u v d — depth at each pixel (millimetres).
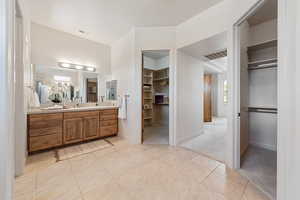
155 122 5312
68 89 3230
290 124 876
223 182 1642
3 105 712
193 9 2271
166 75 4973
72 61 3225
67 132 2730
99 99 3693
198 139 3283
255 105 2867
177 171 1885
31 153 2396
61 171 1883
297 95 824
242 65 2156
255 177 1730
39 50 2785
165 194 1444
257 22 2607
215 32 2133
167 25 2785
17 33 1759
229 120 1953
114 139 3285
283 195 938
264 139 2775
